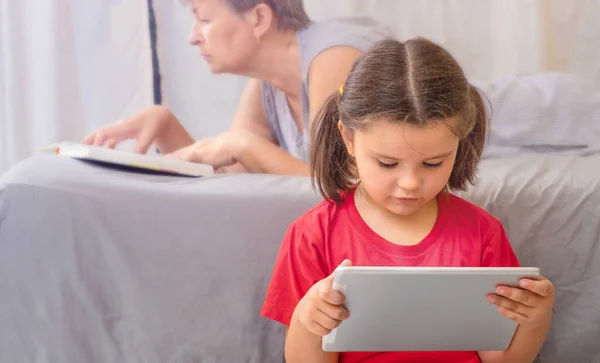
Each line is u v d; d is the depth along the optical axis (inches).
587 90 55.4
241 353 41.8
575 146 53.8
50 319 39.5
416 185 31.0
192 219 41.0
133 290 40.4
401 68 31.2
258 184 43.7
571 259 42.1
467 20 64.7
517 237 42.0
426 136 29.9
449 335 32.3
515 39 65.2
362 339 32.2
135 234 40.4
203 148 54.5
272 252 41.6
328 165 36.3
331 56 56.9
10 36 60.7
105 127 58.2
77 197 39.8
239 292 41.6
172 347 41.2
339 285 28.9
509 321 31.7
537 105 55.0
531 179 42.8
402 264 34.8
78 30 62.0
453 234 35.7
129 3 62.2
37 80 61.8
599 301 42.1
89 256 39.9
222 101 63.6
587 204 41.8
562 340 42.6
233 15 59.5
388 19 64.0
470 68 65.7
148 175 45.0
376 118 30.1
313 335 34.2
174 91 63.6
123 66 63.0
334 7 62.7
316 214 36.4
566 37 66.0
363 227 35.6
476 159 36.4
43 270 39.5
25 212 39.2
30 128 62.4
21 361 39.5
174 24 62.5
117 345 40.7
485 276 28.8
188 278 41.1
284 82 60.7
